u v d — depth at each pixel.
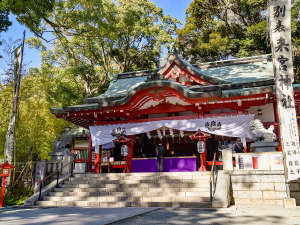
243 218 6.12
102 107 13.78
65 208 8.65
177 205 8.66
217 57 32.78
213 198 8.48
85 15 14.23
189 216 6.50
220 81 14.46
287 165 8.05
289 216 6.36
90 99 16.06
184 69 15.20
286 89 8.50
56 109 14.34
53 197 10.46
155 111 14.42
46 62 26.44
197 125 13.10
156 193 9.70
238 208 8.05
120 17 25.56
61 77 23.98
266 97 11.63
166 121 13.67
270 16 8.96
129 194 9.96
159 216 6.53
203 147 12.56
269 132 11.29
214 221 5.73
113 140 13.91
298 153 8.02
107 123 14.67
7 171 10.62
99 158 14.23
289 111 8.35
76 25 15.23
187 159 13.35
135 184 10.70
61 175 12.59
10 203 11.24
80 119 15.95
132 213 6.83
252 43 29.31
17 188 12.84
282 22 8.81
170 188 10.03
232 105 13.07
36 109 15.09
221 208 8.05
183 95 12.24
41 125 15.03
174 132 16.12
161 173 11.13
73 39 26.12
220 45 30.88
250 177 9.73
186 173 10.78
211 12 33.97
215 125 12.81
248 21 32.59
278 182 9.38
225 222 5.60
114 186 10.90
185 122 13.34
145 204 8.97
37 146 14.72
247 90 11.87
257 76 15.80
